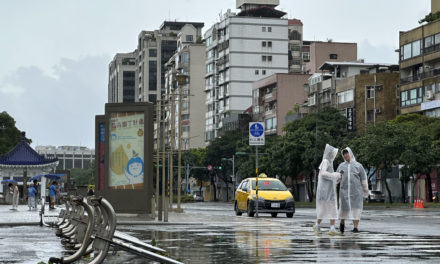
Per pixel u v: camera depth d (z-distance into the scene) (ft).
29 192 165.48
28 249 46.73
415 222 89.66
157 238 57.52
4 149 337.72
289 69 483.92
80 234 42.45
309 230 69.05
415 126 246.68
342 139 285.23
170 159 149.28
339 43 428.97
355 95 314.14
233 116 426.92
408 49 290.97
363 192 62.75
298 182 354.95
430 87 274.16
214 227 76.13
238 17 445.78
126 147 100.42
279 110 391.04
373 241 52.80
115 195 100.12
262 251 44.45
